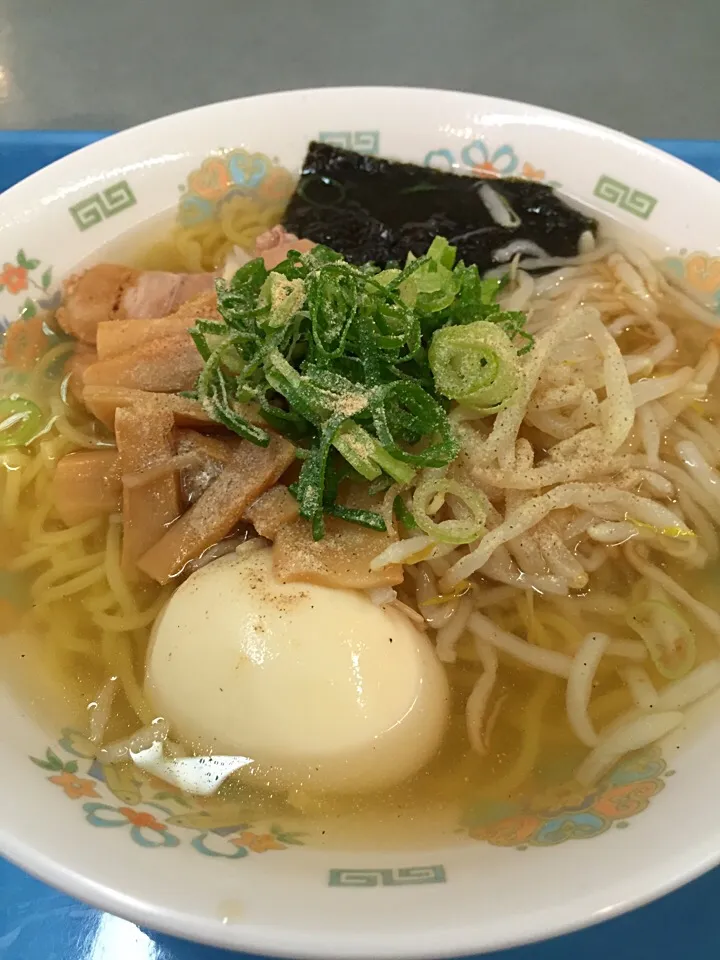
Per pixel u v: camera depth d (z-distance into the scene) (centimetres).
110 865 11
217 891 11
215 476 17
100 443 19
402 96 22
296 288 16
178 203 22
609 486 17
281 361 16
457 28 34
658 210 21
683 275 21
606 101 31
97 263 21
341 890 11
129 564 17
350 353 16
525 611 17
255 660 14
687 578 17
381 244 21
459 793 14
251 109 22
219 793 14
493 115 22
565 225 22
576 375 18
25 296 20
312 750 14
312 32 33
